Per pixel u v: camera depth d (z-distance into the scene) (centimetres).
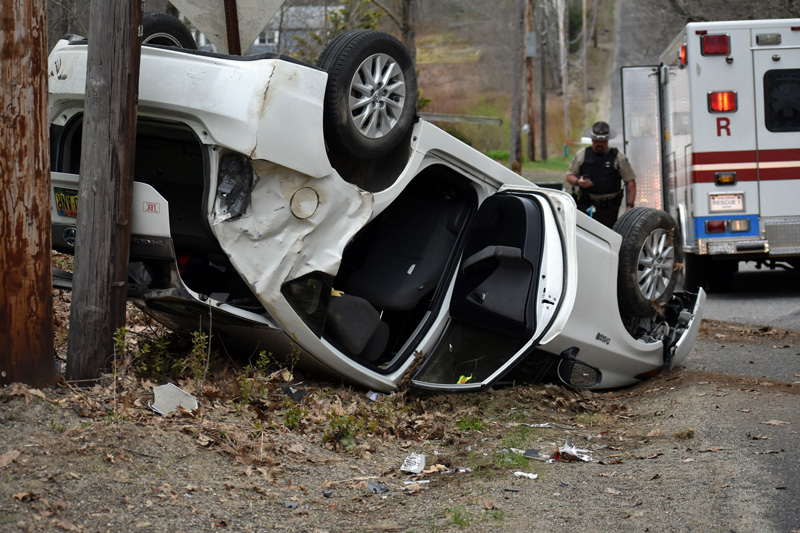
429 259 647
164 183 575
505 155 4356
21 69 436
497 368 612
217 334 608
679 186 1284
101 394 475
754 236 1191
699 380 689
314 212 531
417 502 427
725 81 1186
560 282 607
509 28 6550
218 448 452
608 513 405
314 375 619
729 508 401
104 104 483
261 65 502
